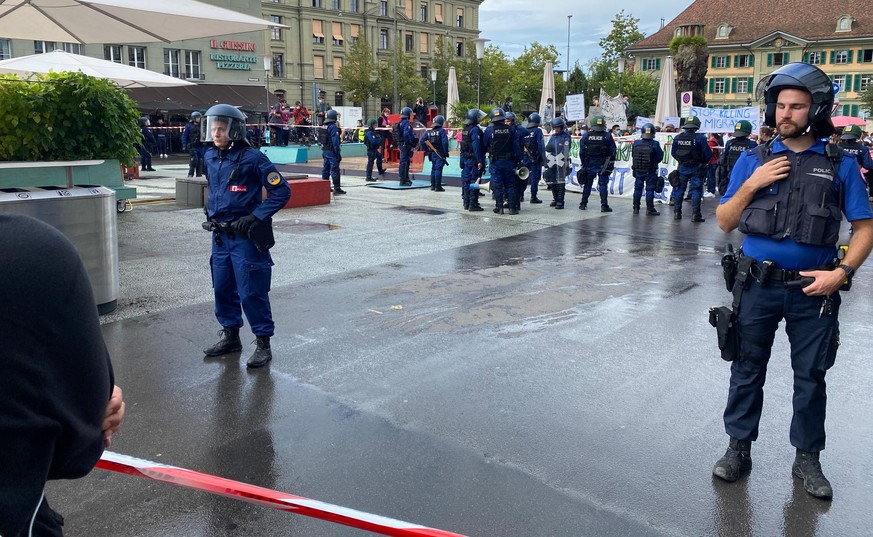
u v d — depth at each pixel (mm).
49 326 1182
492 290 7203
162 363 5098
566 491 3422
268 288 5094
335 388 4676
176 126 32000
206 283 7305
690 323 6133
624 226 11586
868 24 67625
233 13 9016
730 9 75688
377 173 21250
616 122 22156
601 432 4051
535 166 14289
